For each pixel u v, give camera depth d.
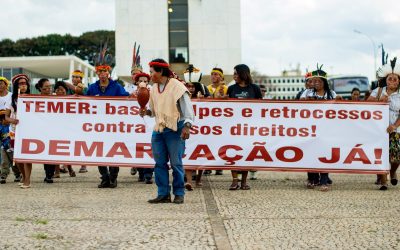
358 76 33.47
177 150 7.39
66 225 5.95
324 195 8.20
